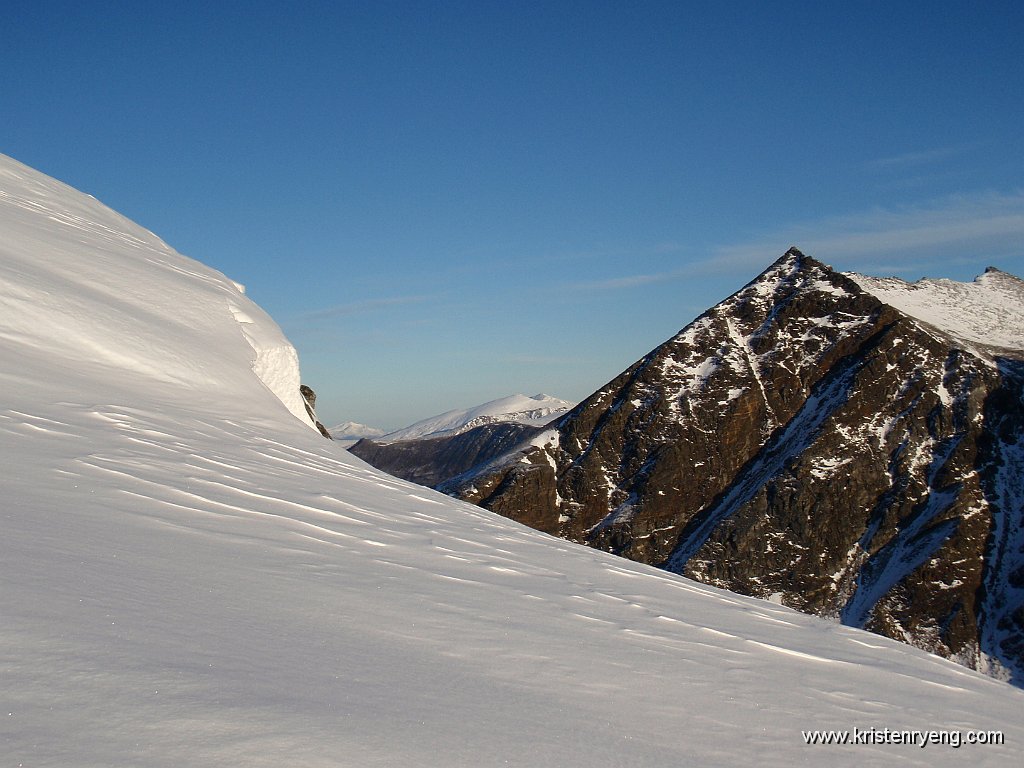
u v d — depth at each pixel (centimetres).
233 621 496
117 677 374
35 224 1741
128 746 324
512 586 817
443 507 1204
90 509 656
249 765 334
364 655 503
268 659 451
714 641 805
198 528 696
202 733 347
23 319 1234
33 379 1063
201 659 422
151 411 1141
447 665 530
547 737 452
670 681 627
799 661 814
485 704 476
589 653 643
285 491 953
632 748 472
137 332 1392
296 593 590
